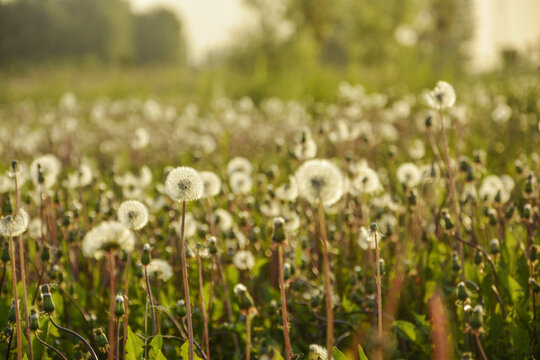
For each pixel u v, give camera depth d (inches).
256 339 103.0
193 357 79.4
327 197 60.0
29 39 2741.1
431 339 95.7
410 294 116.5
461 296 87.7
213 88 733.9
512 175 195.8
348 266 137.8
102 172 257.9
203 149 251.3
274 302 108.3
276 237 68.8
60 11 2891.2
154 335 90.2
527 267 107.1
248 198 160.2
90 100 799.1
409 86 540.4
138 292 112.2
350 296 122.0
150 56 3540.8
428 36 1437.0
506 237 120.4
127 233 73.8
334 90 608.7
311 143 129.7
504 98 368.2
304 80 665.6
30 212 145.8
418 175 142.6
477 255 106.1
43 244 115.0
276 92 652.7
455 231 119.6
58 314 105.4
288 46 1251.2
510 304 104.6
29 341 79.3
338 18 1550.2
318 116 447.2
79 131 379.9
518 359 94.0
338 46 1968.5
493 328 95.3
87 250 72.8
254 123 412.2
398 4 1371.8
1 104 780.6
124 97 821.2
